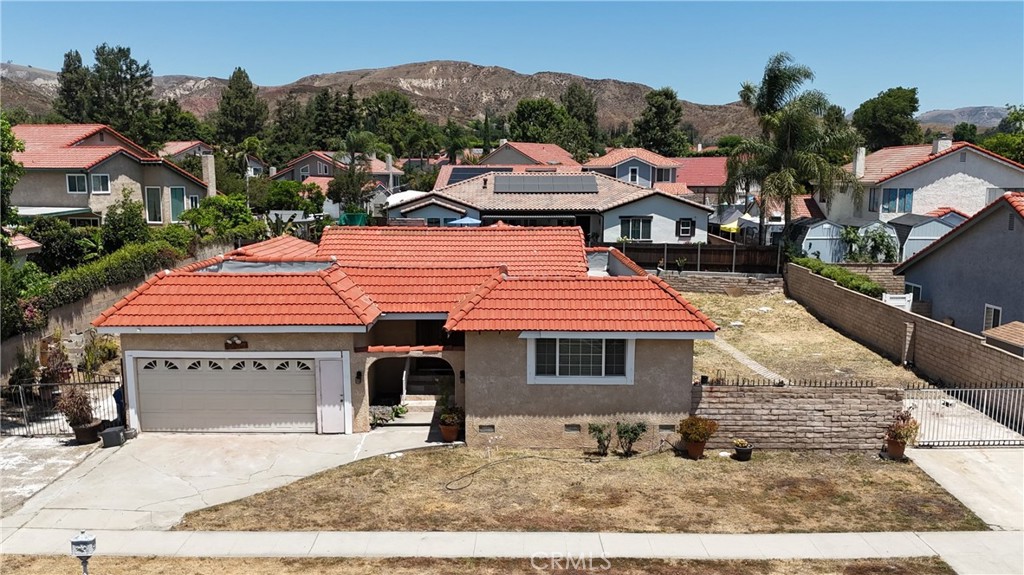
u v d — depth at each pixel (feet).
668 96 321.93
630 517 45.27
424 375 69.67
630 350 55.16
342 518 45.16
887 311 84.74
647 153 198.49
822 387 55.62
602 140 420.77
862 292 95.96
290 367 58.54
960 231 84.94
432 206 139.54
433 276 65.87
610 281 57.93
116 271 86.28
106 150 131.85
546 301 56.18
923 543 42.01
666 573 38.83
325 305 57.88
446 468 52.75
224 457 54.65
